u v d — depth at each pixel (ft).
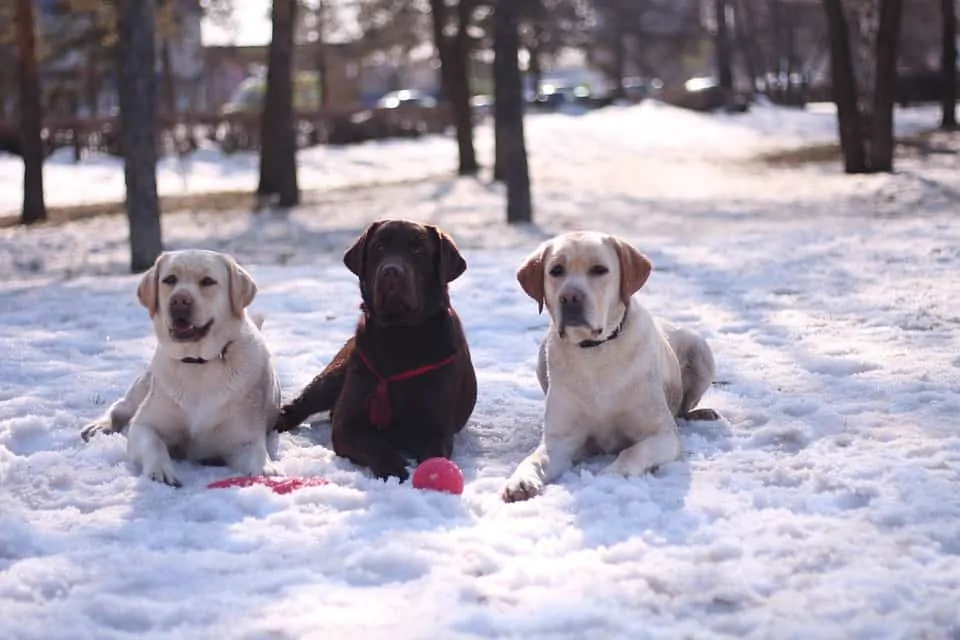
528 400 22.30
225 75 216.33
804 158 93.40
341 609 11.64
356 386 18.54
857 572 12.39
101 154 104.22
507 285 35.53
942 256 36.88
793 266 36.94
